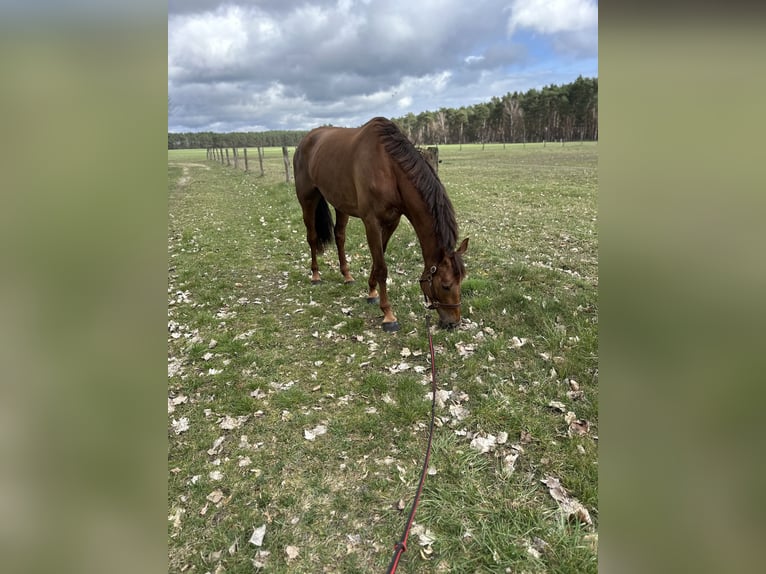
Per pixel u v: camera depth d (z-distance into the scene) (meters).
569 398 2.72
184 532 1.96
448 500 2.06
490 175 15.56
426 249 3.30
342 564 1.80
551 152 31.06
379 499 2.09
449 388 2.89
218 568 1.80
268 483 2.21
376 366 3.20
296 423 2.62
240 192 12.96
